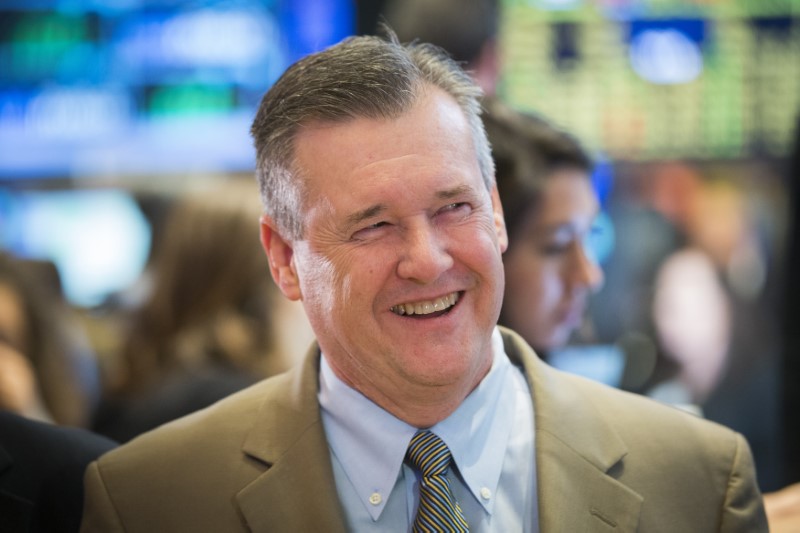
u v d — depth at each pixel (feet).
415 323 10.64
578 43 26.45
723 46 26.48
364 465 11.22
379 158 10.40
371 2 26.86
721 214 26.45
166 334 17.06
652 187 26.63
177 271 17.21
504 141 15.58
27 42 27.61
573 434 11.35
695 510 11.18
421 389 10.73
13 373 18.45
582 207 15.88
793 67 26.48
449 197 10.49
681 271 25.94
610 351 24.85
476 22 19.33
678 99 26.58
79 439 12.94
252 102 27.45
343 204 10.47
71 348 19.83
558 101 26.53
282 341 17.10
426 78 11.00
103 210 27.68
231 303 17.11
